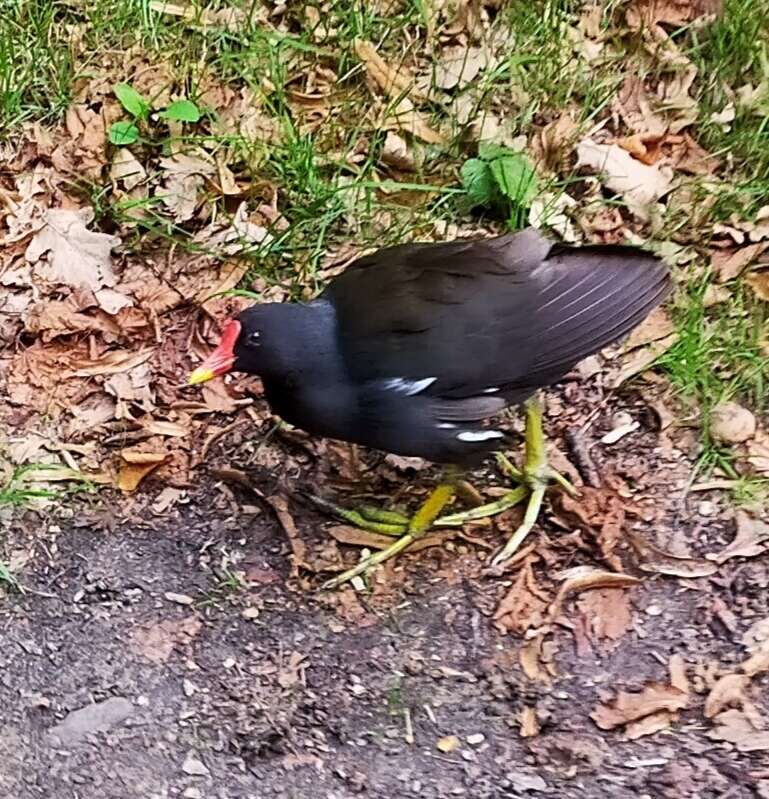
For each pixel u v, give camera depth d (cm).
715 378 156
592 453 152
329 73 175
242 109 171
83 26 174
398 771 136
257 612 143
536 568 145
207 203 165
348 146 170
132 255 162
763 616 143
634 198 168
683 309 160
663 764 136
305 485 150
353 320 140
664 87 177
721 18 179
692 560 146
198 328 159
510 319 139
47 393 154
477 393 140
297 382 140
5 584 144
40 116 169
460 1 178
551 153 171
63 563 145
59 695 138
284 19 178
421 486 150
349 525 148
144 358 157
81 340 158
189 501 149
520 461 151
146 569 145
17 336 157
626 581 144
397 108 172
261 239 163
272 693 139
